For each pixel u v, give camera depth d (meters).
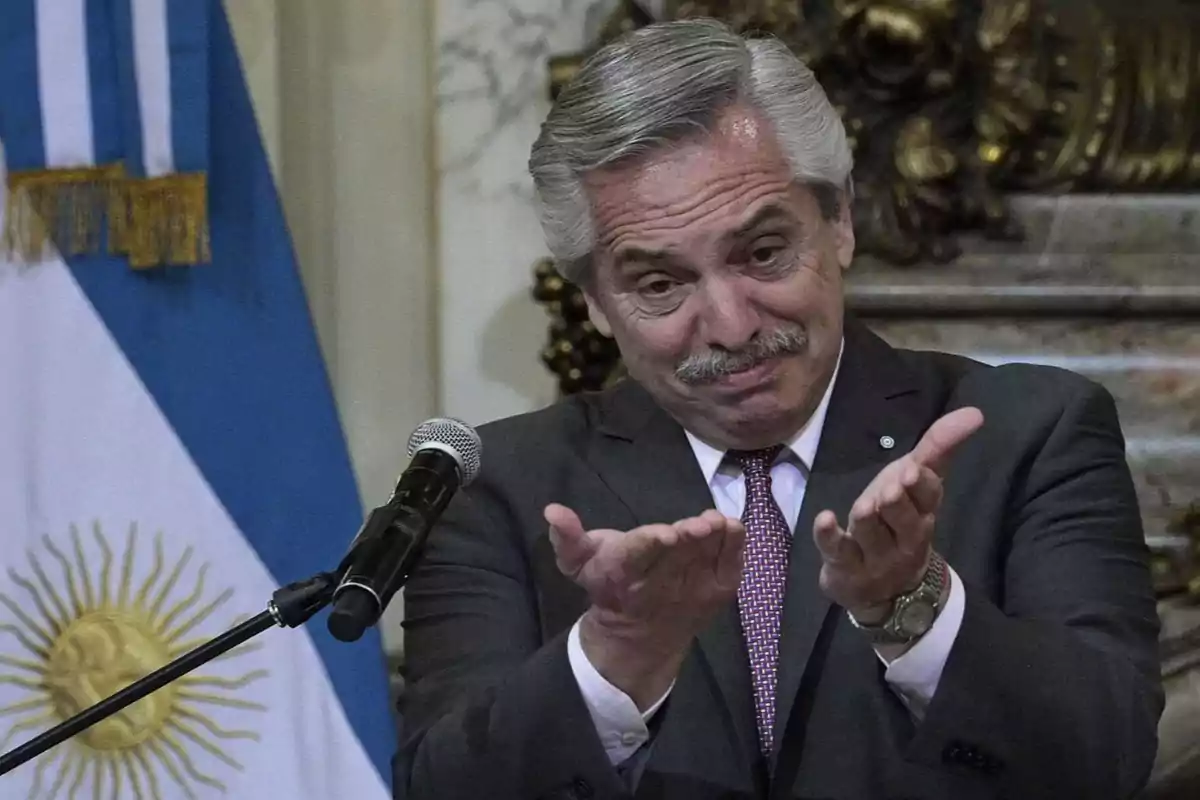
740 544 4.63
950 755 5.06
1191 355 9.37
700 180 5.66
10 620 8.25
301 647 8.32
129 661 8.19
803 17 9.41
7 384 8.32
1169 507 9.16
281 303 8.57
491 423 6.77
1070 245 9.41
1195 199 9.39
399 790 5.66
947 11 9.23
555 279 9.38
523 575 6.21
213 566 8.31
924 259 9.43
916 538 4.65
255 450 8.41
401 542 4.67
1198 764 8.52
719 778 5.52
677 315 5.82
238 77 8.77
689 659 5.72
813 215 5.82
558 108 5.98
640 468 6.25
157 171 8.37
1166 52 9.50
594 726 5.11
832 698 5.59
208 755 8.23
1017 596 5.66
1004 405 6.11
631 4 9.67
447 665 6.01
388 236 10.21
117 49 8.45
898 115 9.45
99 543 8.27
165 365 8.42
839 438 6.07
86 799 8.18
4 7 8.48
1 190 8.41
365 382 10.20
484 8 10.22
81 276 8.41
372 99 10.22
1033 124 9.37
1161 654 8.84
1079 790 5.02
